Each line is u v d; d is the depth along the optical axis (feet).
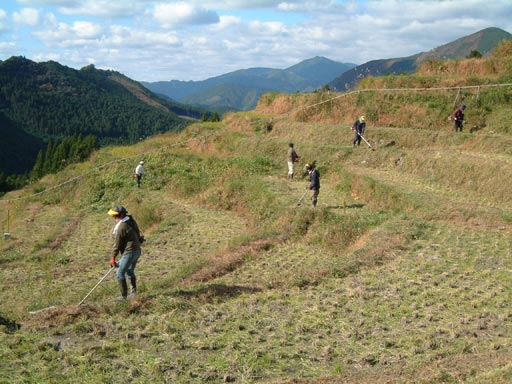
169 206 81.92
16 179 281.74
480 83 98.22
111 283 48.93
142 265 53.78
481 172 67.00
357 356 27.12
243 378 25.07
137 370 25.84
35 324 31.96
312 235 56.13
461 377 23.40
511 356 25.48
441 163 73.20
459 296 35.17
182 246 61.00
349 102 108.37
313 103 115.03
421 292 36.32
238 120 119.85
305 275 41.37
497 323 30.35
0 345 28.22
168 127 602.03
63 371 25.79
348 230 55.16
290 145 82.43
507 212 54.49
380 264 43.52
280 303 35.68
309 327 31.07
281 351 28.04
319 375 25.25
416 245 47.19
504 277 38.32
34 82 644.69
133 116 620.49
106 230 78.84
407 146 87.04
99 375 25.17
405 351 27.32
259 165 92.12
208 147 113.09
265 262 48.70
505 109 89.40
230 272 45.83
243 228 67.62
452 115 88.94
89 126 559.38
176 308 34.37
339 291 37.78
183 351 28.32
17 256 67.26
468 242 47.01
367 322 31.60
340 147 89.10
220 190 82.33
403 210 59.98
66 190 109.70
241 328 31.42
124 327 31.30
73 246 70.44
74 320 32.40
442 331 29.45
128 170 105.60
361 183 71.00
